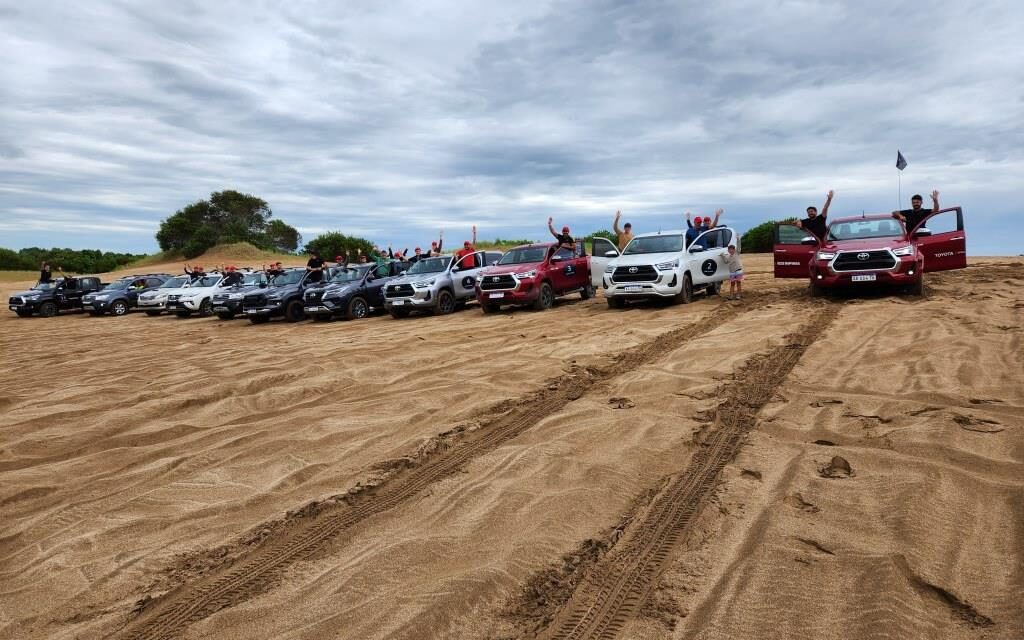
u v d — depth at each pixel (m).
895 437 4.73
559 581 3.12
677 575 3.13
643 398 6.30
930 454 4.39
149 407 7.02
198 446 5.67
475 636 2.72
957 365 6.65
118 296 25.28
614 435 5.19
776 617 2.72
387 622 2.81
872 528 3.43
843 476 4.14
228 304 19.56
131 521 4.10
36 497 4.68
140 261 73.56
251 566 3.47
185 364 10.26
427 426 5.84
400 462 4.92
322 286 17.89
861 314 10.55
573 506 3.91
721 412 5.70
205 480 4.76
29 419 6.77
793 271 14.50
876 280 12.36
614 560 3.31
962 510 3.59
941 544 3.24
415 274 17.47
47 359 12.28
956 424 4.89
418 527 3.78
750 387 6.46
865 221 13.80
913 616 2.67
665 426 5.36
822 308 11.61
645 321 12.02
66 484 4.90
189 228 73.75
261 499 4.36
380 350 10.38
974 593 2.83
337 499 4.29
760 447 4.79
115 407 7.17
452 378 7.78
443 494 4.25
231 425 6.33
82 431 6.27
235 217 78.06
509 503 4.00
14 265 64.31
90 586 3.35
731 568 3.14
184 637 2.85
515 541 3.51
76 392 8.10
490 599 2.97
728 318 11.54
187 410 7.03
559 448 4.92
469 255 17.89
